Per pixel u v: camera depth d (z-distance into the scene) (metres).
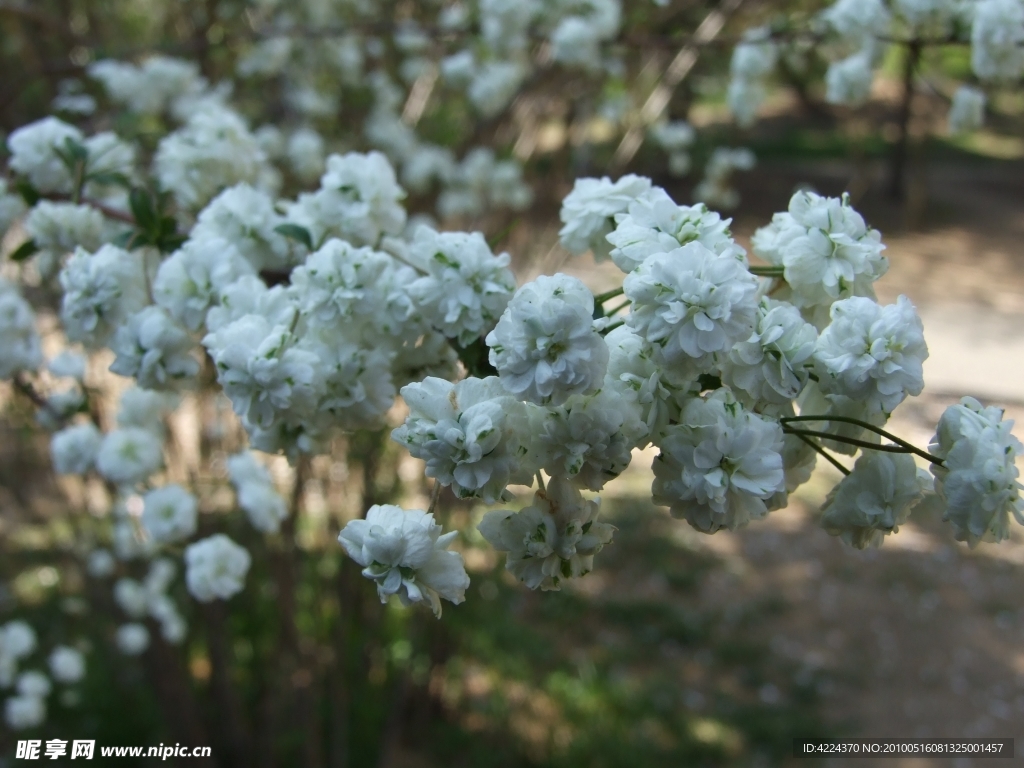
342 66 3.23
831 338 0.83
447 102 3.73
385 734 3.11
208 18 2.99
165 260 1.23
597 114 3.88
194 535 2.50
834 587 4.82
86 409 1.82
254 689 3.21
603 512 5.31
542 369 0.72
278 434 1.07
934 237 10.71
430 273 1.01
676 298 0.76
